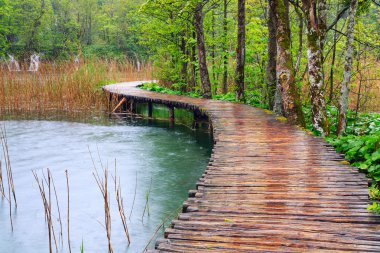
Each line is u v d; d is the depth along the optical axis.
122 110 20.14
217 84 20.09
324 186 5.55
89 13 59.22
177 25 19.47
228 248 3.82
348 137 8.52
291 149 7.67
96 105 20.67
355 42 13.61
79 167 10.27
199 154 11.73
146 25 21.06
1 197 8.05
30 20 46.50
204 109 13.54
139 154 11.69
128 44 55.97
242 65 15.91
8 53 45.12
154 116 18.94
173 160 11.05
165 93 19.91
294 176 6.01
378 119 11.36
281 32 10.82
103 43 59.22
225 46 18.94
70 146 12.59
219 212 4.71
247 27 16.58
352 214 4.56
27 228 6.68
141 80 29.44
